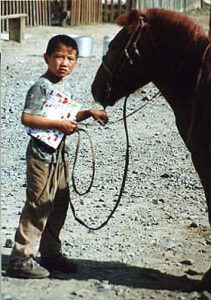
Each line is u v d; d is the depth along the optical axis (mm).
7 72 17594
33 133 6070
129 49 6113
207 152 6016
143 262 6969
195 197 9359
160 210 8758
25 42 22469
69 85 16531
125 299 5859
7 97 14984
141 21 6082
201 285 6148
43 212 6145
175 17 6062
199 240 7727
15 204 8750
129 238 7684
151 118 14062
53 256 6465
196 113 5969
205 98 5934
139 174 10344
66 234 7727
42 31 25234
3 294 5777
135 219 8352
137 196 9297
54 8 27375
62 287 6082
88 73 18156
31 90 6062
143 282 6363
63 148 6188
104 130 12930
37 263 6355
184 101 6062
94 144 11867
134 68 6148
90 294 5941
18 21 22078
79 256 7043
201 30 6074
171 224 8242
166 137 12664
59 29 26250
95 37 25203
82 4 28000
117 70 6180
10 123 13023
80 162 10734
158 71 6109
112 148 11695
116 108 14703
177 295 6016
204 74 5934
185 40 6008
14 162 10695
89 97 15352
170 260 7066
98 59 20422
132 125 13422
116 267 6773
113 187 9625
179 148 11938
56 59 6062
